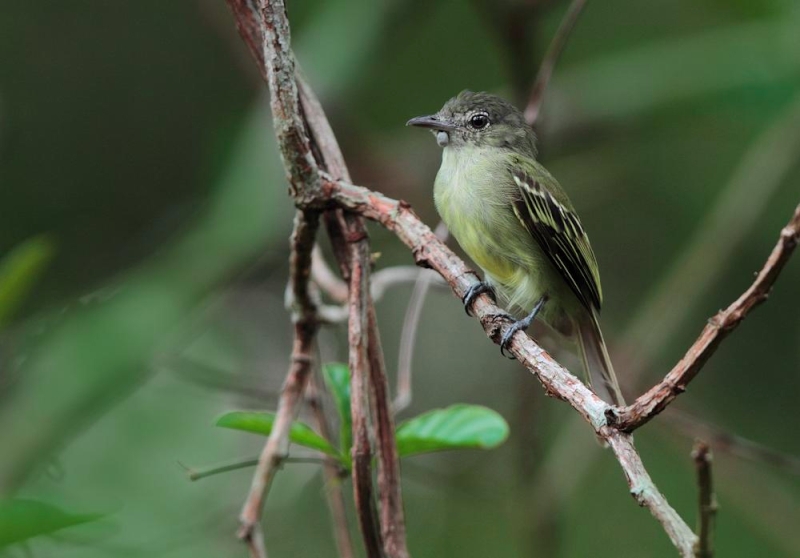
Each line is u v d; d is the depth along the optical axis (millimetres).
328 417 7609
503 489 11781
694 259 11625
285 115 5773
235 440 11156
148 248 12859
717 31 12938
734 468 11609
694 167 13609
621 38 14062
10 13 12656
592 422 4602
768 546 11828
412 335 7691
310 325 6465
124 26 13023
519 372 10906
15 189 12672
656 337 11383
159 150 13117
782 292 13258
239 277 11273
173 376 11062
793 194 13297
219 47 13164
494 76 13586
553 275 8945
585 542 12242
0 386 9516
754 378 13039
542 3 10898
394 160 13211
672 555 12008
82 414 9430
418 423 6098
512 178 8875
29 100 12758
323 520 11750
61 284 12539
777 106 12242
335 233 6348
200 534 9570
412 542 12242
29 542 5781
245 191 11047
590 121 12914
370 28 11875
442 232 9320
